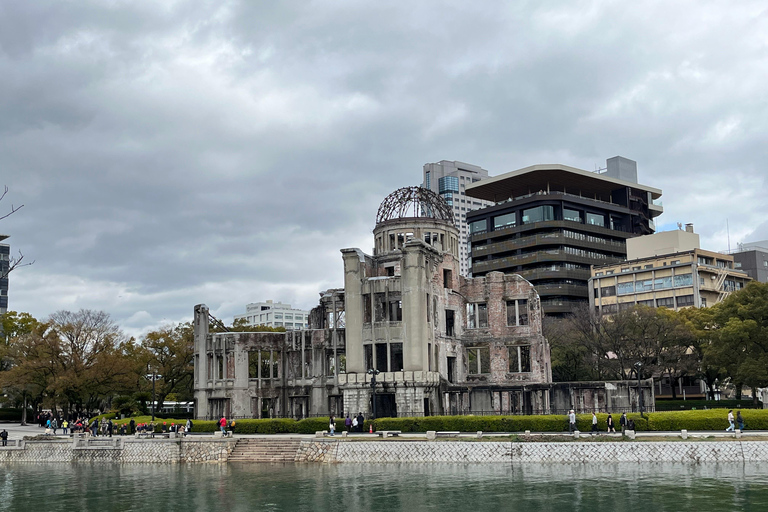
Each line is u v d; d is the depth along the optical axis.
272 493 51.94
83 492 55.34
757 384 94.00
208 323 102.25
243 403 98.31
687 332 109.25
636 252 168.00
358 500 48.44
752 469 55.62
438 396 86.69
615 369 111.00
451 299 96.25
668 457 60.00
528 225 178.88
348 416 79.06
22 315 137.88
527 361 108.62
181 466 69.44
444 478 55.38
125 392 112.00
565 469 58.25
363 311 86.75
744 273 164.12
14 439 82.81
